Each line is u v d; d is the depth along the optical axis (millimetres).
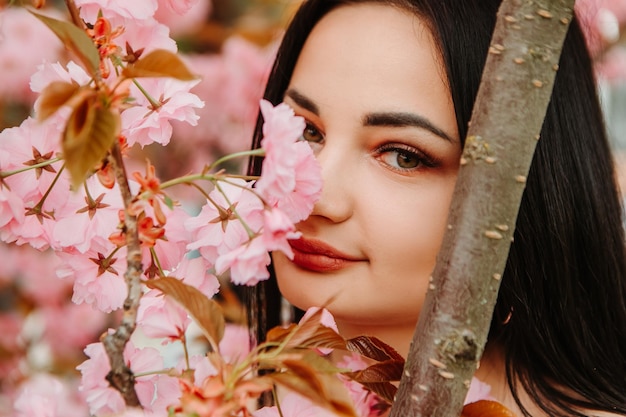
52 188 869
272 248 769
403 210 1091
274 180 755
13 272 2273
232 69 2527
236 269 770
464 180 763
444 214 1103
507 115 750
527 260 1233
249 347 1511
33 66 2188
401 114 1084
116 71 789
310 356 695
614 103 2826
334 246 1097
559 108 1279
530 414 1280
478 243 752
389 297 1109
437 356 757
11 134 863
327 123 1116
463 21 1122
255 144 1424
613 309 1326
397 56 1099
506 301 1242
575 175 1284
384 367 838
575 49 1336
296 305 1150
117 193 884
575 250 1283
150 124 873
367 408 1090
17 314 2229
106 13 840
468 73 1112
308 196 859
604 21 2668
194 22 2516
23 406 812
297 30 1310
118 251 893
